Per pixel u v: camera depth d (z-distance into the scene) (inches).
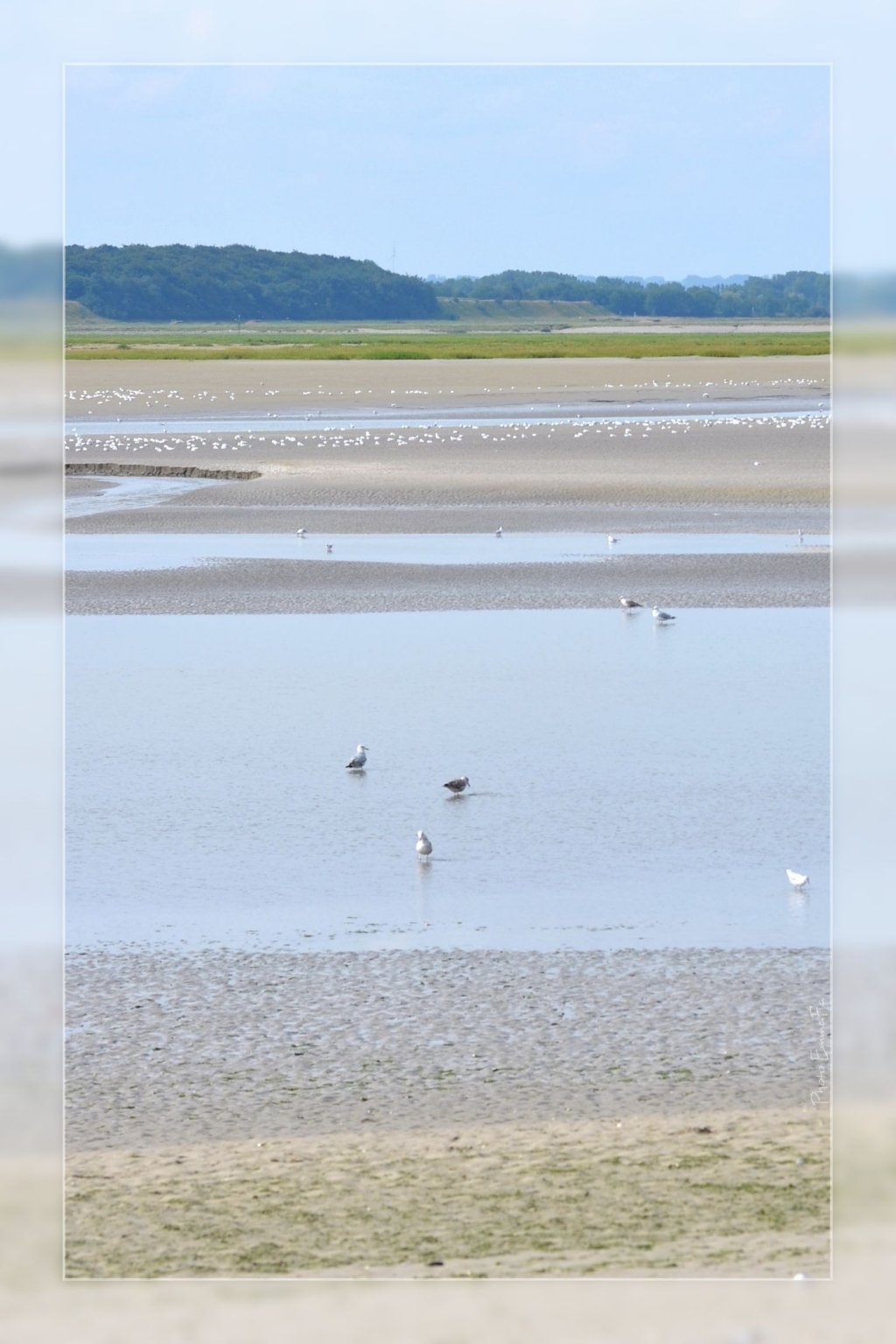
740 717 1712.6
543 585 2409.0
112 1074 904.3
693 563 2549.2
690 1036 949.2
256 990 1034.1
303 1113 854.5
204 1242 691.4
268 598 2351.1
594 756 1581.0
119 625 2183.8
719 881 1240.2
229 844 1333.7
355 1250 677.3
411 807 1448.1
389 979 1054.4
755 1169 757.9
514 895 1217.4
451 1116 848.9
